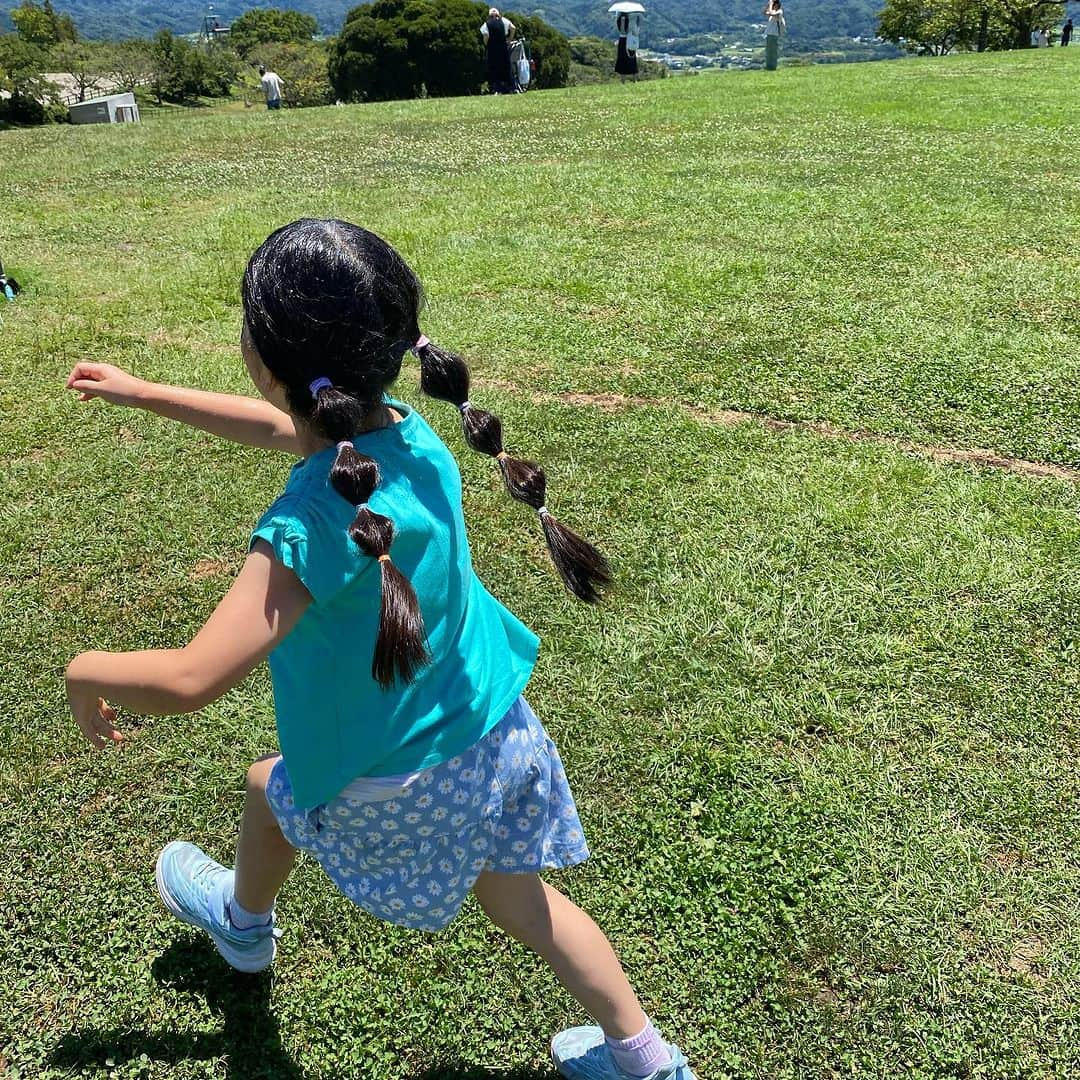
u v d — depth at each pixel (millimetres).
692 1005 2492
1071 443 5027
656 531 4387
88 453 5121
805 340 6340
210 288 7715
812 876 2807
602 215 9367
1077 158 11000
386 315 1704
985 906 2705
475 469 4902
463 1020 2477
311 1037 2453
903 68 20875
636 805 3043
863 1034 2410
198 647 1655
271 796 2025
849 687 3482
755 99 16578
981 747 3221
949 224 8672
